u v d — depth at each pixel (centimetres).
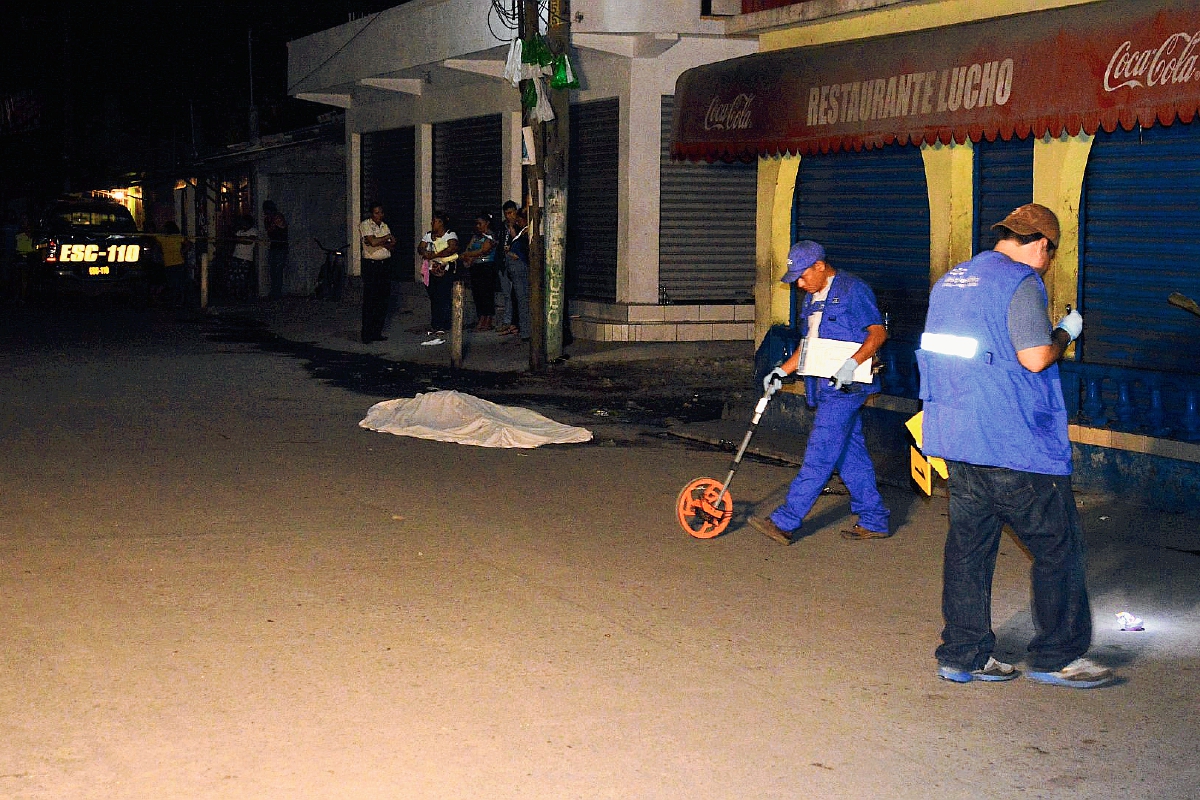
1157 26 818
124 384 1519
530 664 605
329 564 766
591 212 1958
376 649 622
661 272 1873
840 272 815
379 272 1997
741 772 493
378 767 493
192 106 4328
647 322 1856
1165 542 836
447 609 686
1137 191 933
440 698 562
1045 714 554
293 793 471
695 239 1881
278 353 1892
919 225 1115
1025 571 773
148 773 486
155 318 2453
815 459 813
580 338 1916
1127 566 785
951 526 595
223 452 1105
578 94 1956
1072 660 588
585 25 1723
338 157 3027
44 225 2997
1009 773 496
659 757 505
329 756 502
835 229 1202
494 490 973
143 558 773
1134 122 832
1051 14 912
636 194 1845
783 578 754
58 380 1545
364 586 724
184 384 1531
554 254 1706
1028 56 901
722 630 659
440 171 2438
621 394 1516
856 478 841
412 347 1941
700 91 1227
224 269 3044
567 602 701
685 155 1244
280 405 1380
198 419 1277
